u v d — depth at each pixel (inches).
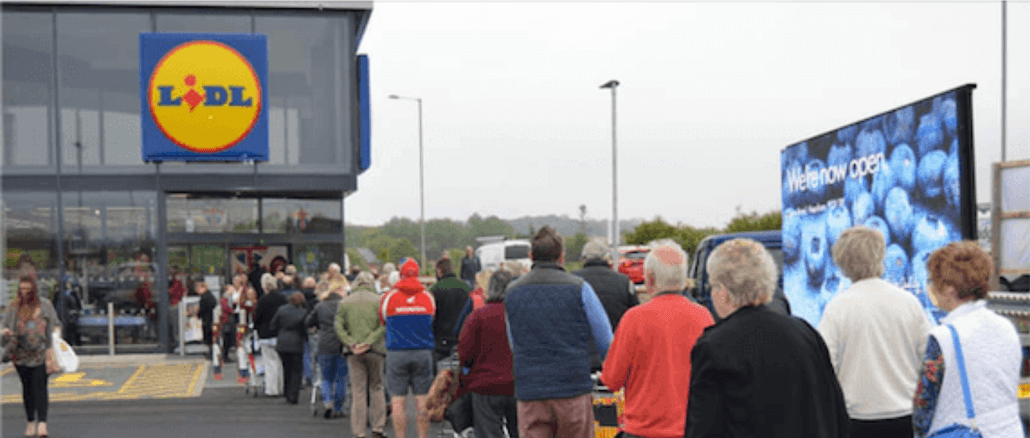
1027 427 234.5
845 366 178.4
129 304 831.1
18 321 394.0
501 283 278.8
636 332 179.3
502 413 275.3
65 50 832.9
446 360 325.1
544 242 229.1
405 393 356.2
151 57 820.0
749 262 133.9
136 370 706.8
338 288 455.8
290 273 585.6
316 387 468.4
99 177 833.5
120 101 841.5
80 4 833.5
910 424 175.5
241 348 605.9
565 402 221.3
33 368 395.5
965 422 140.4
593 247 302.0
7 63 821.9
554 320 221.9
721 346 129.5
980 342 142.1
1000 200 241.8
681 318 178.4
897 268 249.0
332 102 888.9
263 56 841.5
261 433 410.0
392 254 4559.5
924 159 232.2
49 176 824.3
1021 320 229.3
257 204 905.5
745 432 127.5
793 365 128.6
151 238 841.5
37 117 824.9
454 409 318.7
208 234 884.0
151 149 820.6
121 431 421.1
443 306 427.8
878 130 259.6
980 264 145.6
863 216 270.7
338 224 935.0
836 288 292.2
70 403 524.7
